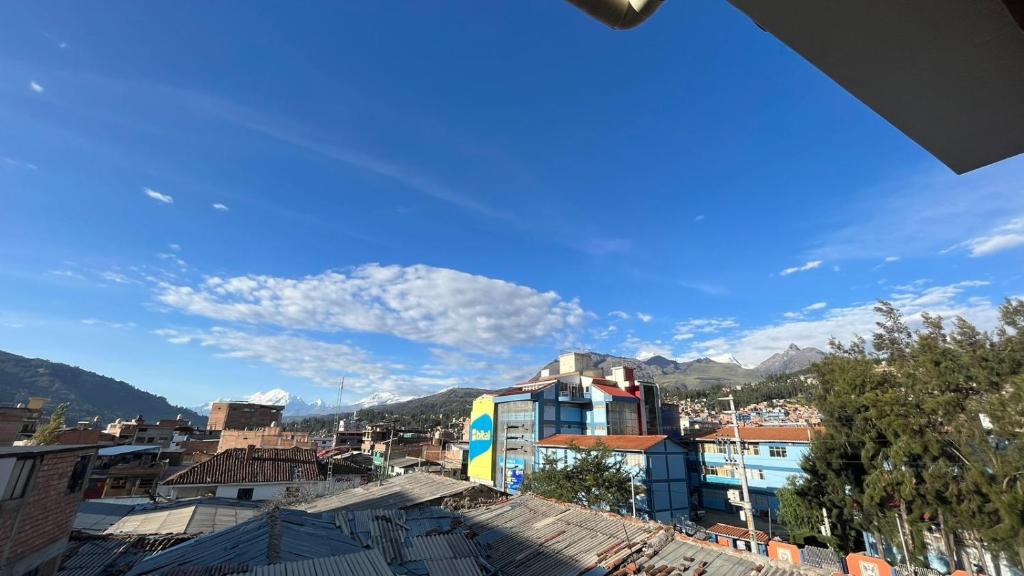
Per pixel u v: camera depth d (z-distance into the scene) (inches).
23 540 354.0
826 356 1043.3
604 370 2242.9
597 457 1270.9
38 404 1638.8
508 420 1982.0
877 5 61.9
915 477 785.6
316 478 1321.4
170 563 354.9
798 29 69.7
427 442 3280.0
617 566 456.8
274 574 305.6
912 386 788.0
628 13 75.9
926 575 752.3
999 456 628.7
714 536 1056.8
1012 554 634.2
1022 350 636.1
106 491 1520.7
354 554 343.0
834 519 1018.7
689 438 1822.1
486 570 458.6
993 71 71.9
